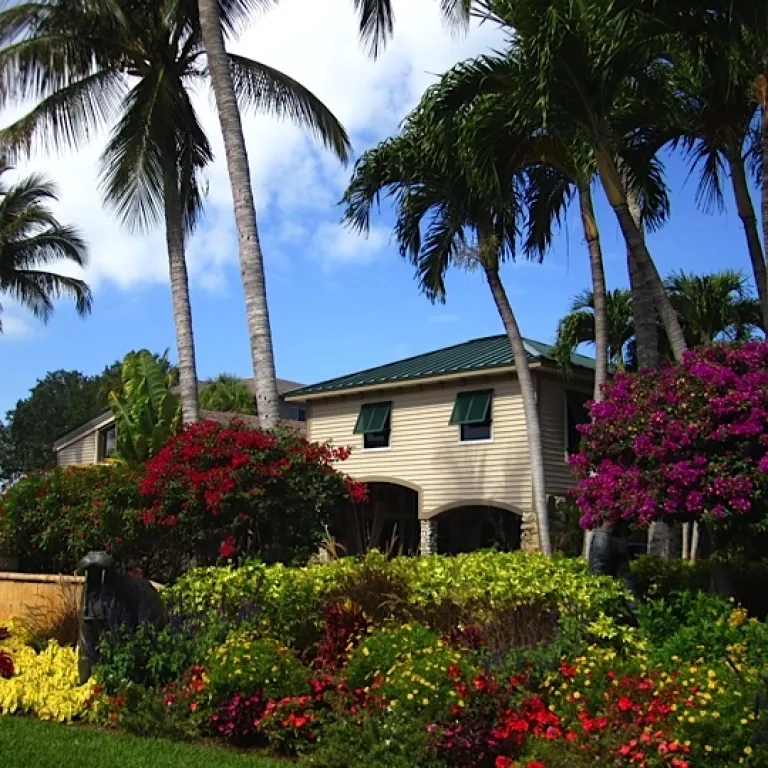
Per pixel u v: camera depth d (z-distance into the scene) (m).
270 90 16.53
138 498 11.98
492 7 12.27
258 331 12.99
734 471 8.59
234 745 7.00
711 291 19.81
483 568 8.80
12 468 62.66
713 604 8.13
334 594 8.84
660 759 5.31
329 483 11.45
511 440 20.97
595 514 9.29
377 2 14.47
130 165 16.19
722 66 11.56
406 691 6.35
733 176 12.95
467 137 12.38
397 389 23.47
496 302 16.42
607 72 11.11
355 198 16.52
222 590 8.79
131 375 16.88
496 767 5.72
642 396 9.40
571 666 6.70
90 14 15.34
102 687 7.82
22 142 16.19
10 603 11.46
